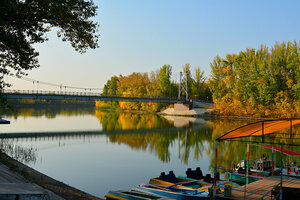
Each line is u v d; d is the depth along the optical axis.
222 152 27.59
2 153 22.38
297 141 33.78
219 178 16.97
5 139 35.50
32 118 75.31
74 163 22.44
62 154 26.50
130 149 30.06
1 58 17.55
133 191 13.70
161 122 68.81
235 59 82.44
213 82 89.06
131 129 51.81
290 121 10.70
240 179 16.50
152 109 110.81
